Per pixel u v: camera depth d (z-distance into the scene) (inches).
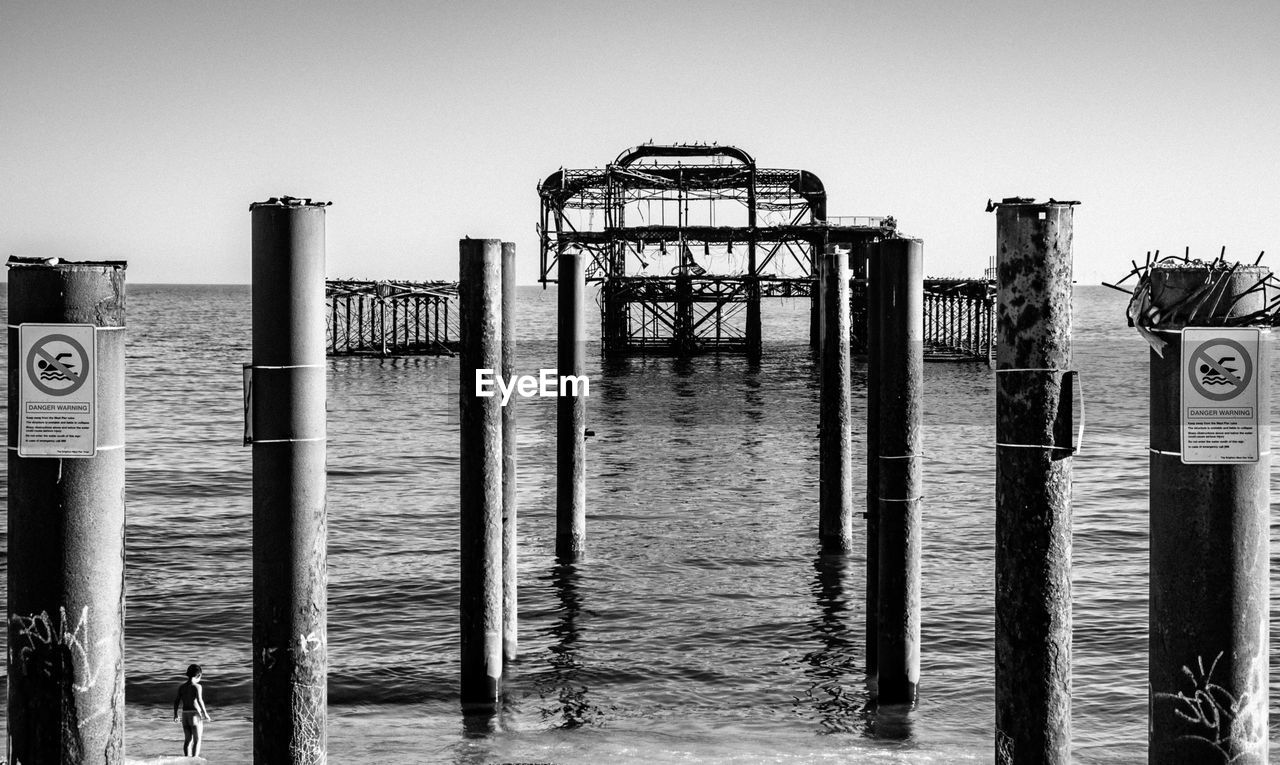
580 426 938.1
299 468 273.1
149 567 945.5
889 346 558.3
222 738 571.8
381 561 970.1
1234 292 215.5
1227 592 213.9
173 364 3430.1
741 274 3058.6
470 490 584.1
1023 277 265.1
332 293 3378.4
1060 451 264.7
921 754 529.0
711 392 2541.8
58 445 235.1
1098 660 679.7
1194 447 215.2
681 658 696.4
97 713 239.0
